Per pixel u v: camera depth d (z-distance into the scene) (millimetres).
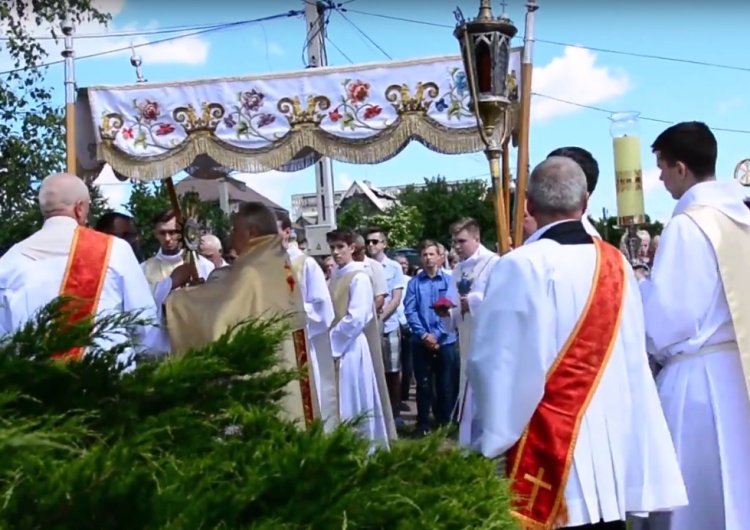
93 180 4859
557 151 3398
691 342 2916
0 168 9344
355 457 1121
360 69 4477
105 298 3191
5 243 9477
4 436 898
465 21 3730
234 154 4547
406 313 8000
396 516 1062
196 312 3307
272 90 4527
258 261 3523
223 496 984
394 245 34562
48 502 861
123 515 898
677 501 2510
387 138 4441
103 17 9102
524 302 2443
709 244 2871
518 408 2428
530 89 4023
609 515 2414
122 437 1101
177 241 5488
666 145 3066
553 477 2414
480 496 1155
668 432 2584
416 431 8016
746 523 2828
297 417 1358
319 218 10734
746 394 2877
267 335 1294
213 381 1259
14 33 9109
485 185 42656
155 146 4590
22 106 9438
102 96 4586
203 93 4566
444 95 4391
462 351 5488
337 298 5977
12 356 1143
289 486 1055
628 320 2543
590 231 2707
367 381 6090
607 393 2467
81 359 1194
